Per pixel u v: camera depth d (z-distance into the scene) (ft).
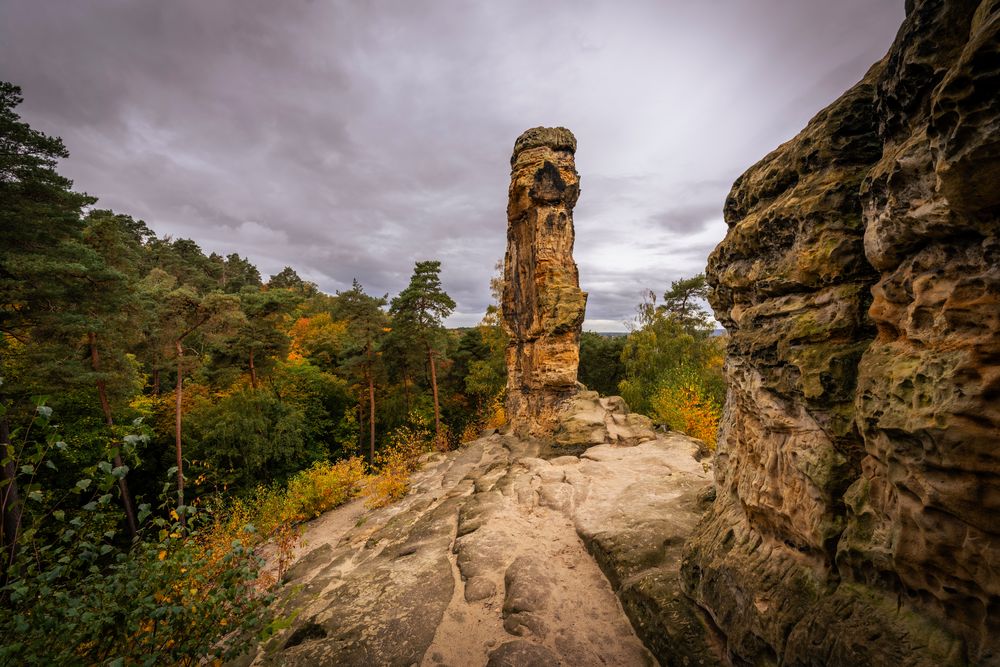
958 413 7.51
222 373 76.07
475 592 19.36
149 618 9.67
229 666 16.80
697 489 27.81
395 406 102.73
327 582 23.44
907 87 9.09
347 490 46.29
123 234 54.90
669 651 14.42
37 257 36.22
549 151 58.54
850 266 11.24
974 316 7.64
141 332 55.93
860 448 10.50
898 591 9.23
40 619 8.07
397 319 86.89
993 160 6.66
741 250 15.17
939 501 7.86
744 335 14.94
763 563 12.76
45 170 37.24
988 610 7.47
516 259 64.69
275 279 273.75
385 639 16.67
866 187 10.21
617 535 21.85
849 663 9.16
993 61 6.48
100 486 9.07
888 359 9.43
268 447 72.79
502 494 33.09
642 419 49.42
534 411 59.93
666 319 96.43
